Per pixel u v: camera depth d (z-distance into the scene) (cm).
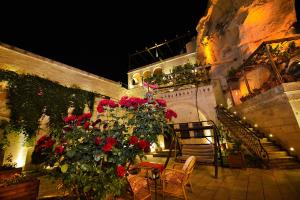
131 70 2264
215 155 667
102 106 285
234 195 459
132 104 288
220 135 1024
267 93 888
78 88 1385
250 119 1075
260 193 461
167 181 428
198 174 689
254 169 714
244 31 1442
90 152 223
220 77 1708
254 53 978
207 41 1823
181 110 1391
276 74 825
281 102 802
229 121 1120
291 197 424
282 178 573
